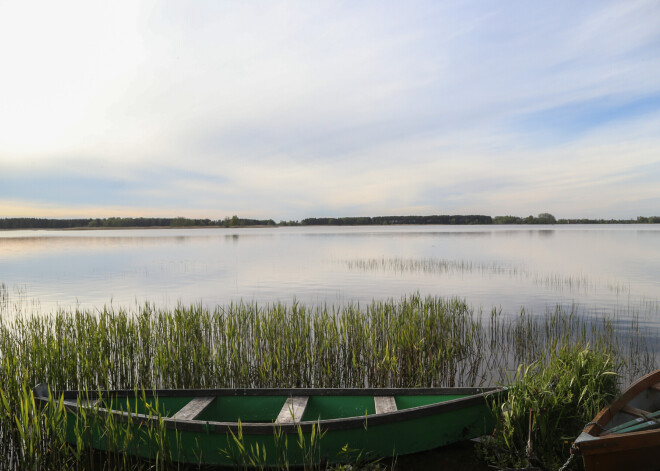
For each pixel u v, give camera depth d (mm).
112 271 33062
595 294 21484
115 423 6168
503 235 101500
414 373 10320
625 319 15805
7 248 62094
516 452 6203
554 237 88875
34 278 29172
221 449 6039
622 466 5320
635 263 36281
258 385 10281
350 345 10898
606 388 6848
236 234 129375
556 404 6270
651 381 6832
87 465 6172
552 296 21031
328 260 40531
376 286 24703
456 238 87000
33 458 5621
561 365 7270
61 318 11836
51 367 8414
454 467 6184
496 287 23969
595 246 58812
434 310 13430
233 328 11719
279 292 22781
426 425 6371
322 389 7414
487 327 14781
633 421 5926
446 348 11094
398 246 61531
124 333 10680
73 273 31922
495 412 6449
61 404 6059
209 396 7465
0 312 17719
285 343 10688
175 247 63000
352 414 7324
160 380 10078
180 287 24766
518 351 12055
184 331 11516
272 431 5957
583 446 5211
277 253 50031
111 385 9648
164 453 6078
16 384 7293
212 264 37812
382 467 6156
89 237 106562
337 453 6055
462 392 7113
